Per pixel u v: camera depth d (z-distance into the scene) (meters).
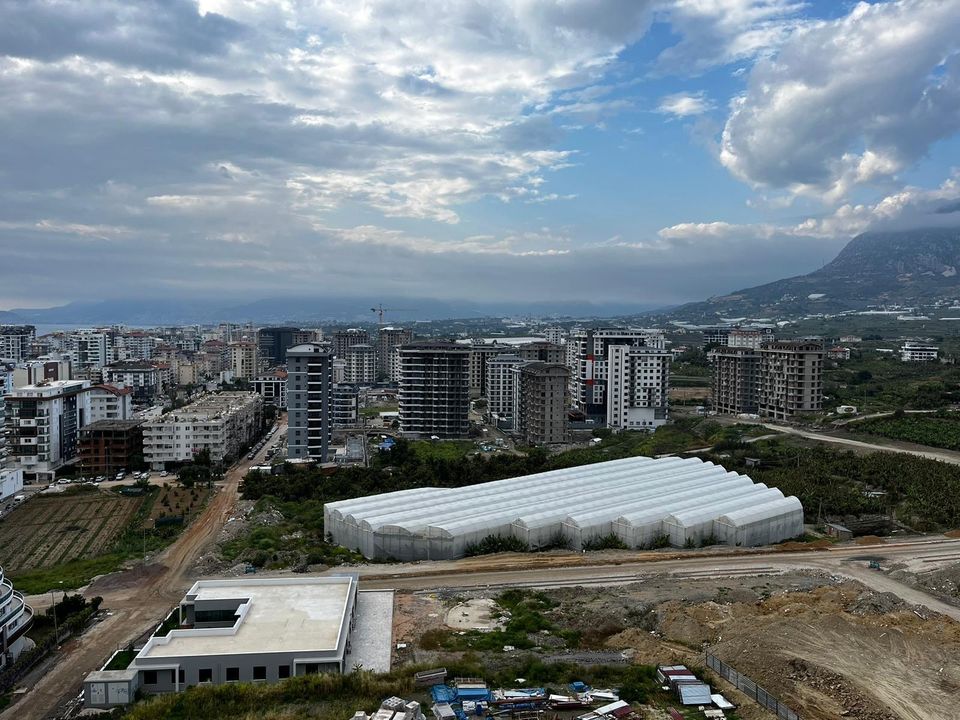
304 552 117.00
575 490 142.25
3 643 75.06
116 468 198.50
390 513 124.56
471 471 183.00
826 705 65.12
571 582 103.12
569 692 68.31
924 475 157.50
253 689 67.69
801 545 122.38
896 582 103.62
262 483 170.38
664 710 65.00
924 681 68.88
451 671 71.75
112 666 76.94
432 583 102.88
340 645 74.19
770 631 79.50
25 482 190.50
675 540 123.06
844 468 169.88
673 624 86.00
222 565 112.31
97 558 120.69
